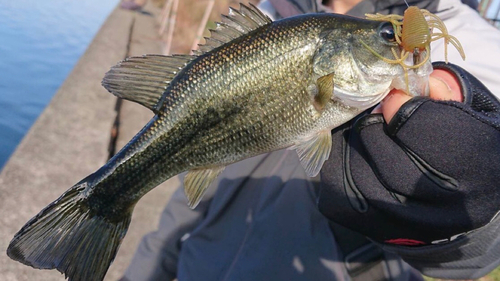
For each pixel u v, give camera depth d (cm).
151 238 42
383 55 27
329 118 27
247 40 27
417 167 23
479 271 26
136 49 168
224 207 38
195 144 28
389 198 25
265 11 43
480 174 22
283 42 27
